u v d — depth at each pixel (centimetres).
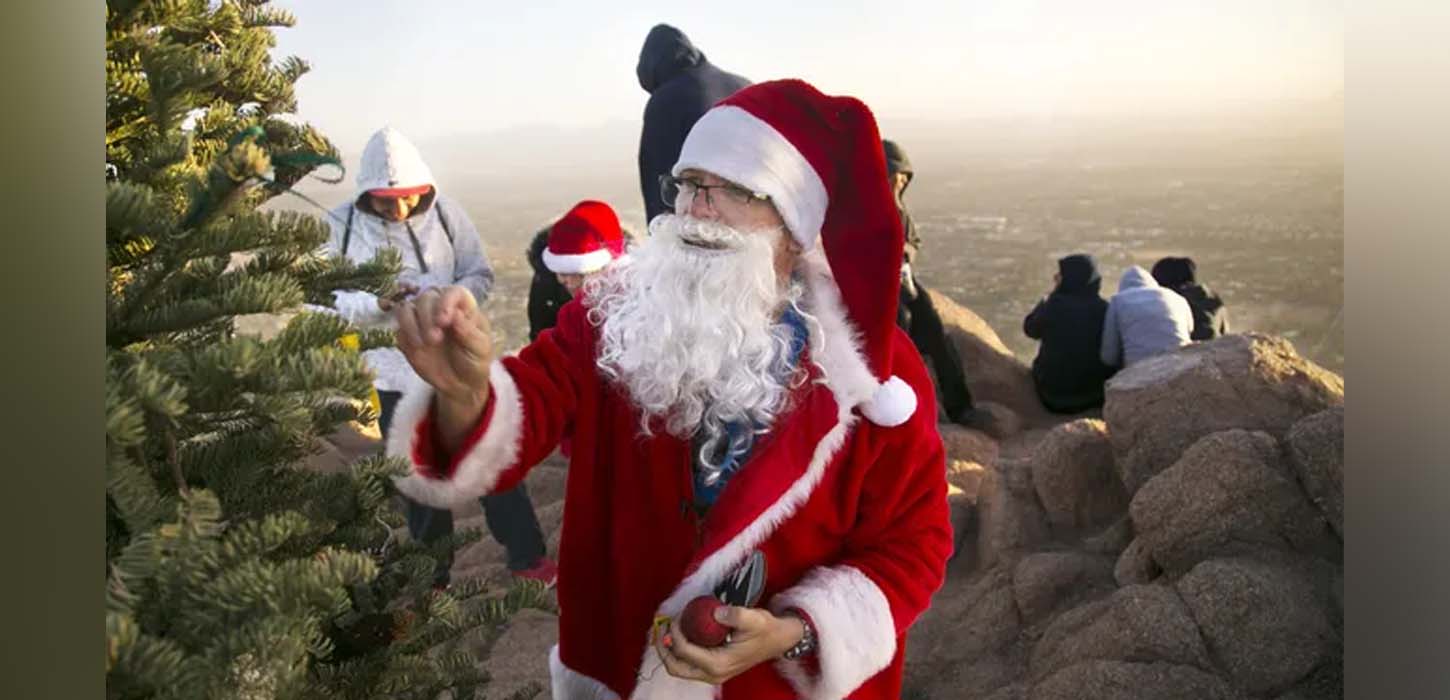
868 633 133
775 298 138
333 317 99
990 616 293
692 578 133
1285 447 268
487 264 326
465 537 141
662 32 386
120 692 79
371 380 91
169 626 85
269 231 98
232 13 120
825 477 136
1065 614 269
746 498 133
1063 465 329
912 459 141
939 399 469
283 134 121
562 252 313
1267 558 254
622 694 142
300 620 89
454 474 128
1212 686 227
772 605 136
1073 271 494
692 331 134
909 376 147
